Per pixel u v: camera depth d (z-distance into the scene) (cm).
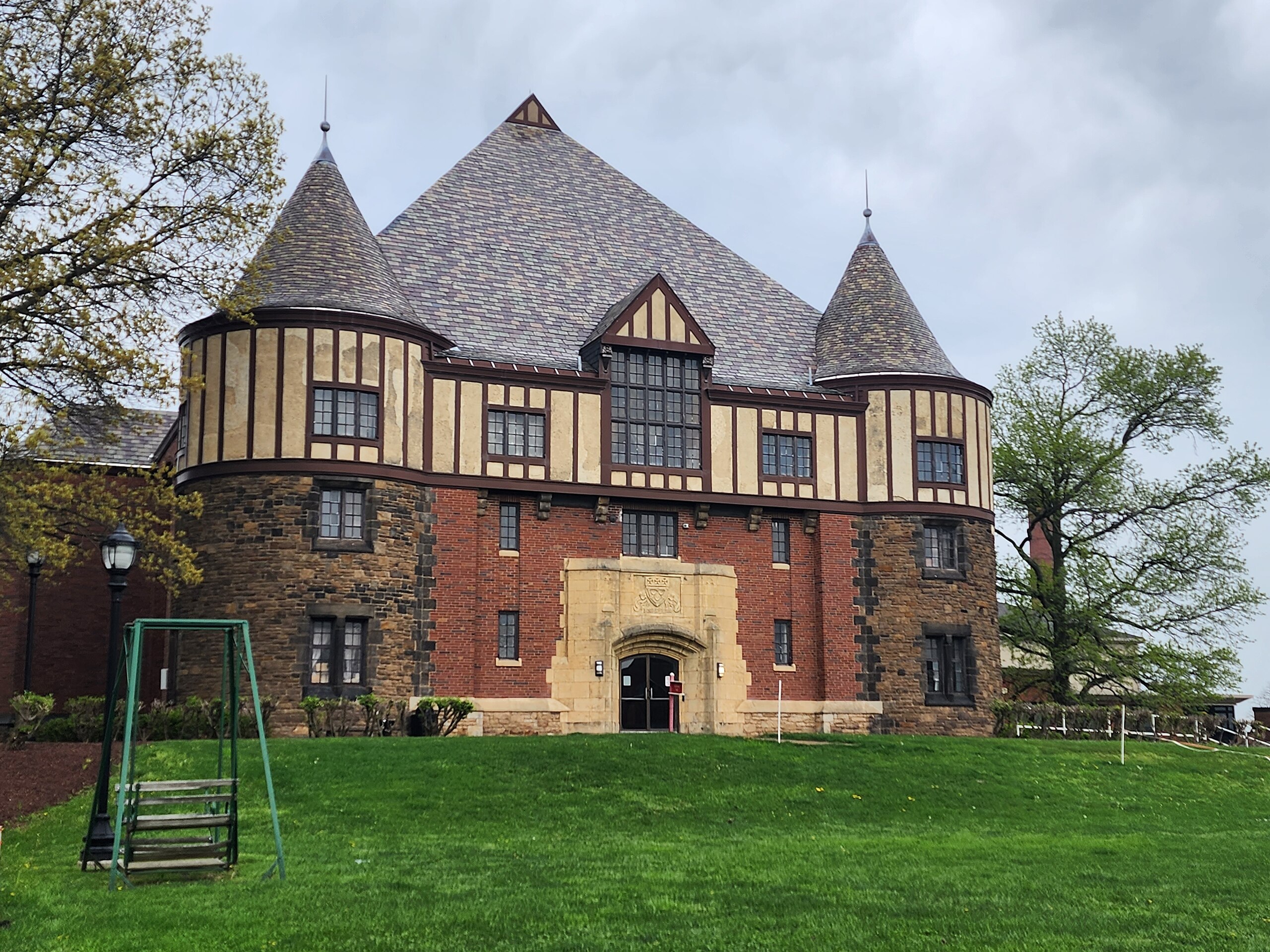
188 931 1195
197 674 3002
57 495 2339
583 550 3341
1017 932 1219
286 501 2998
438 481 3188
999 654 3847
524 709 3195
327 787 2145
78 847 1659
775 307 4006
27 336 2333
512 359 3422
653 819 2088
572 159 4078
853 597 3572
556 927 1226
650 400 3469
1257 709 5466
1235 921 1273
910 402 3672
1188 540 4381
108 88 2400
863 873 1555
